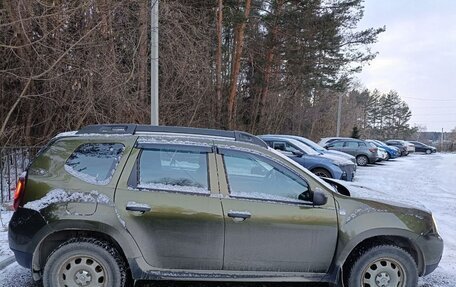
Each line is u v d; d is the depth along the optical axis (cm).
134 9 1217
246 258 392
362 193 449
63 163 399
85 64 1057
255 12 2250
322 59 2702
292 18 2184
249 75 2714
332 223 398
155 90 1048
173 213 384
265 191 405
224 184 399
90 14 1051
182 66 1382
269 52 2419
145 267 384
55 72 1020
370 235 402
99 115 1127
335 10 2341
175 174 400
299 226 394
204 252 389
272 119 3097
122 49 1250
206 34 1688
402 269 412
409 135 9731
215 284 459
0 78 1052
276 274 397
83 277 383
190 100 1609
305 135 4031
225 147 411
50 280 379
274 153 419
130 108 1205
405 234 409
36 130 1180
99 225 376
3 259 508
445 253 618
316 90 3588
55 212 376
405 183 1595
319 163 1236
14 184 891
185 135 421
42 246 395
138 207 381
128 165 396
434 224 429
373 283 410
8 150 874
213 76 1947
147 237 384
